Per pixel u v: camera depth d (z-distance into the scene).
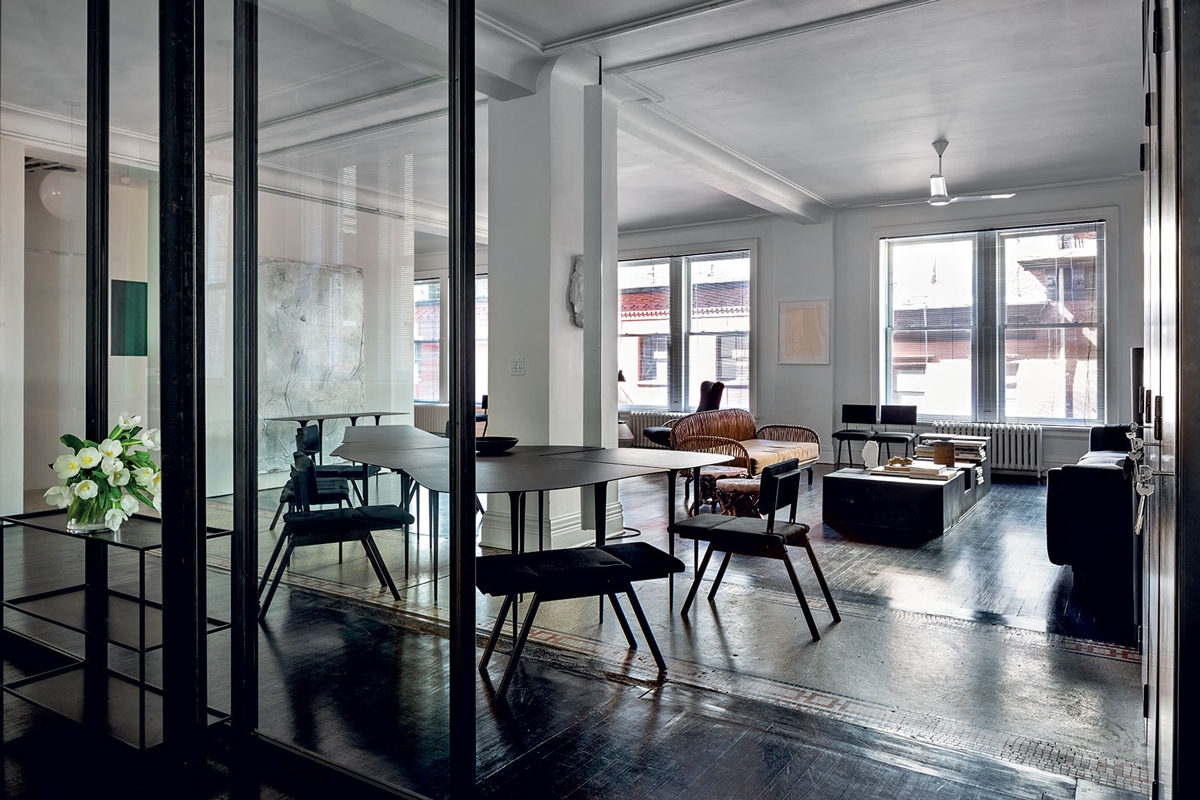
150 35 2.64
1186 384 1.36
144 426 2.88
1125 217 8.55
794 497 3.88
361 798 2.19
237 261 2.46
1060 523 4.42
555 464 3.72
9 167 2.61
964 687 3.01
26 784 2.23
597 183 5.13
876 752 2.48
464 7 2.07
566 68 5.22
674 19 4.62
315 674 2.32
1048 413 9.11
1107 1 4.43
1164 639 1.62
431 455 2.14
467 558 2.09
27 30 2.53
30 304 2.76
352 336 2.28
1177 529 1.37
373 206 2.24
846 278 10.20
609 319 5.75
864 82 5.70
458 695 2.08
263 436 2.40
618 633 3.63
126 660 2.74
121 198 2.80
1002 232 9.31
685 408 11.45
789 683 3.05
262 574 2.42
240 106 2.44
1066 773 2.35
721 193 9.41
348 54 2.29
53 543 2.73
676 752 2.49
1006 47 5.07
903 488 5.90
